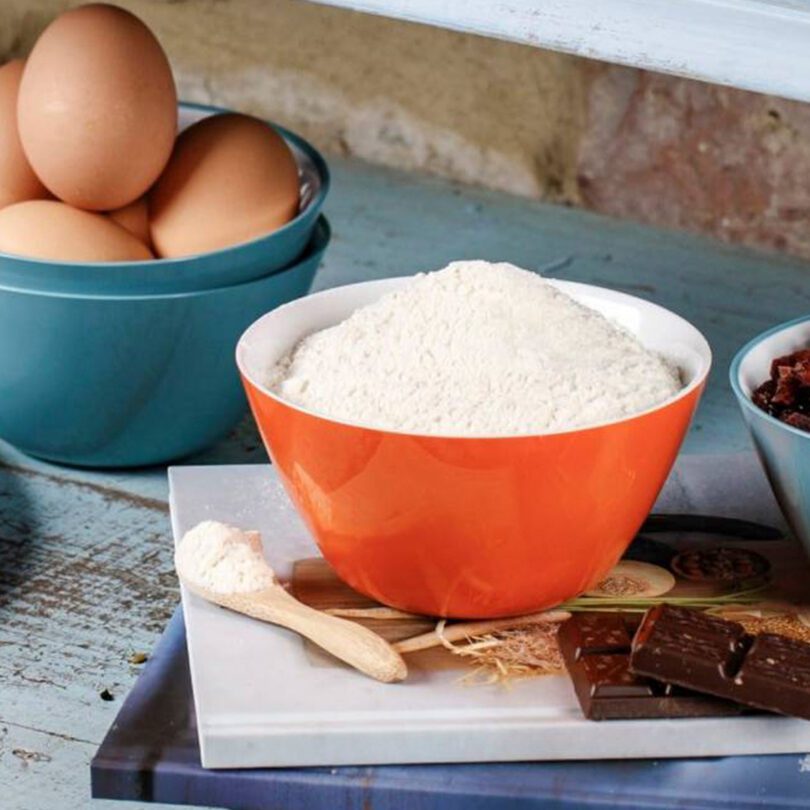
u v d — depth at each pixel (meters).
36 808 1.16
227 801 1.08
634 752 1.09
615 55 1.17
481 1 1.21
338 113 2.39
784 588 1.25
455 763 1.08
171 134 1.51
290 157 1.57
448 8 1.22
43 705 1.27
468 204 2.28
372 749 1.08
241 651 1.16
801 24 1.11
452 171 2.36
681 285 2.06
